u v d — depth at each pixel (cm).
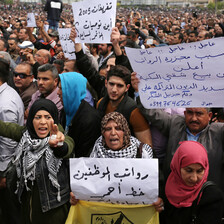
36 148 241
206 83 239
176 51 239
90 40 322
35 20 689
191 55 237
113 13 305
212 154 249
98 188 220
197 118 247
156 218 222
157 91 250
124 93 278
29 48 596
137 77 252
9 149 304
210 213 209
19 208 272
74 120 280
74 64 378
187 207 212
